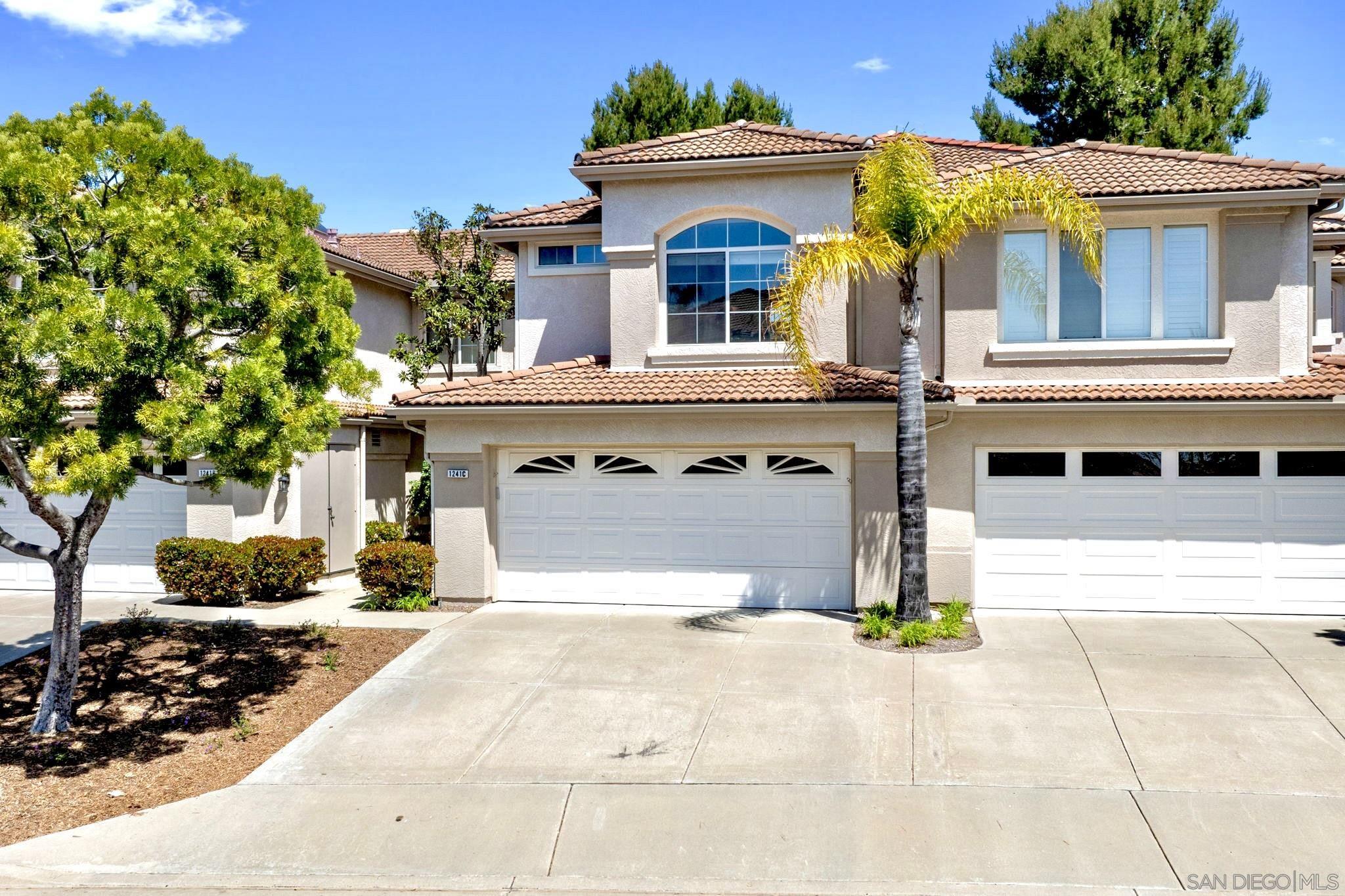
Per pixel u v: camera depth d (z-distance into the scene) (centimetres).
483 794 767
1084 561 1295
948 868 634
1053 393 1248
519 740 872
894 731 860
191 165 929
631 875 640
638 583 1368
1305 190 1235
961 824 691
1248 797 721
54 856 679
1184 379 1300
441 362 2053
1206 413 1253
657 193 1448
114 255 853
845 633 1177
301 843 693
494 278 2011
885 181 1131
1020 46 2655
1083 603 1296
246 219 942
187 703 993
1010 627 1195
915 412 1165
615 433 1344
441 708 955
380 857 672
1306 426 1237
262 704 983
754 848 669
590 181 1481
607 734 879
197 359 880
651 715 917
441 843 689
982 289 1344
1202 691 941
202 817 738
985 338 1342
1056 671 1010
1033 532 1307
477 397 1343
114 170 897
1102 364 1318
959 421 1312
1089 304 1337
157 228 834
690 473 1353
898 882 620
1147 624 1209
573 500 1388
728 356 1423
